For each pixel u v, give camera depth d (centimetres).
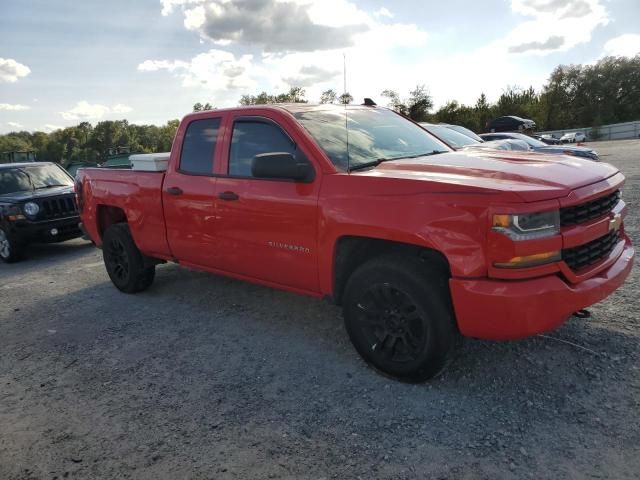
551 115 6850
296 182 365
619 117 6781
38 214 854
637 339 358
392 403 310
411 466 253
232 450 277
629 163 1631
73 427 312
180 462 270
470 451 260
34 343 456
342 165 358
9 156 2073
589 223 303
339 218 333
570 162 350
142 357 406
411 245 316
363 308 337
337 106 447
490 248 276
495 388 315
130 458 276
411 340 322
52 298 596
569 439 262
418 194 301
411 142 429
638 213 746
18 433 310
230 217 414
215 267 457
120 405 333
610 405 287
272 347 405
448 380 329
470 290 280
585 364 332
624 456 246
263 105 416
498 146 1170
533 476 238
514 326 275
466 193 283
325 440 279
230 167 423
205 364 384
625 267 329
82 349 432
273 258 390
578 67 6725
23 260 877
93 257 844
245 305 509
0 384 380
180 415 315
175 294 562
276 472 256
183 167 466
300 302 505
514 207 270
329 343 404
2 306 582
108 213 598
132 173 522
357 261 357
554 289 277
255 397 330
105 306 544
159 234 498
